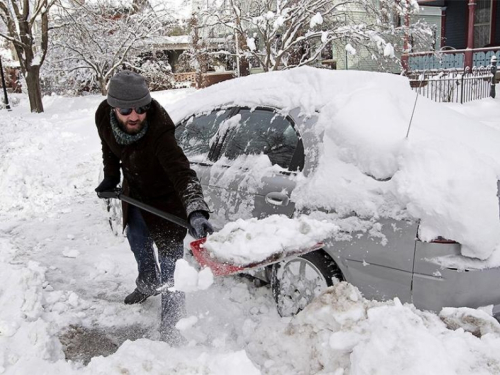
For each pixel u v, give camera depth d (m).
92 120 13.41
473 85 15.05
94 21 19.94
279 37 17.05
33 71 17.58
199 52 19.47
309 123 3.60
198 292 3.98
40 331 3.26
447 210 2.74
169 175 3.15
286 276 3.51
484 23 20.14
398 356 2.17
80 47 20.44
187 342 3.25
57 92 23.81
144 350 2.78
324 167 3.36
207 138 4.41
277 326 2.87
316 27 16.38
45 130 12.14
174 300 3.35
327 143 3.43
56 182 7.57
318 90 3.78
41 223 5.96
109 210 5.66
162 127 3.17
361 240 3.07
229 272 2.66
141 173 3.31
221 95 4.52
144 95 3.00
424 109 3.85
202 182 4.18
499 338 2.35
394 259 2.94
